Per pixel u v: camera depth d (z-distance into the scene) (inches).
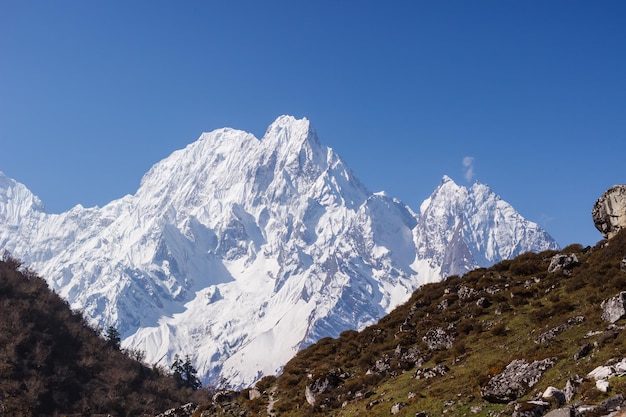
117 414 6756.9
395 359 2741.1
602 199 2977.4
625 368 1621.6
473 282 3225.9
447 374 2295.8
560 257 2829.7
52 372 7239.2
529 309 2568.9
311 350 3587.6
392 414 2174.0
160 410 7091.5
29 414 6220.5
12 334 7628.0
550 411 1614.2
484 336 2496.3
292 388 3169.3
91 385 7313.0
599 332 1985.7
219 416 3169.3
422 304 3277.6
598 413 1457.9
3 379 6663.4
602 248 2775.6
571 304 2372.0
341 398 2635.3
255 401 3179.1
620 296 2034.9
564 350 1991.9
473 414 1908.2
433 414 2010.3
